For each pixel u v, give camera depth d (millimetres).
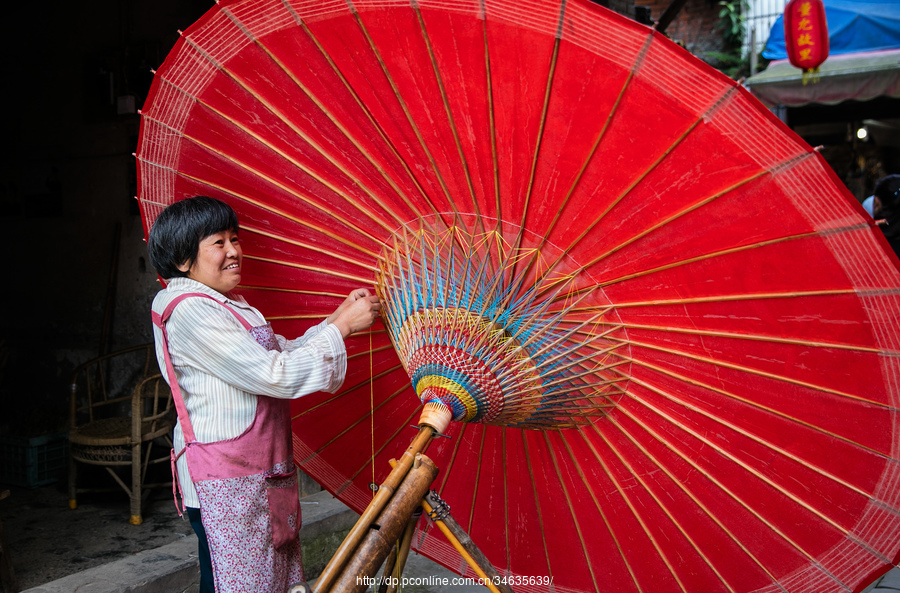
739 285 1525
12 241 5684
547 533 2178
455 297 1700
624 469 1905
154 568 2994
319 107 1722
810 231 1380
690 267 1557
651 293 1633
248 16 1631
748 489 1752
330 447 2311
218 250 1812
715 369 1647
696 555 1937
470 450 2172
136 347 4578
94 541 3766
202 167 1971
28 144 5578
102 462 4051
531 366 1688
